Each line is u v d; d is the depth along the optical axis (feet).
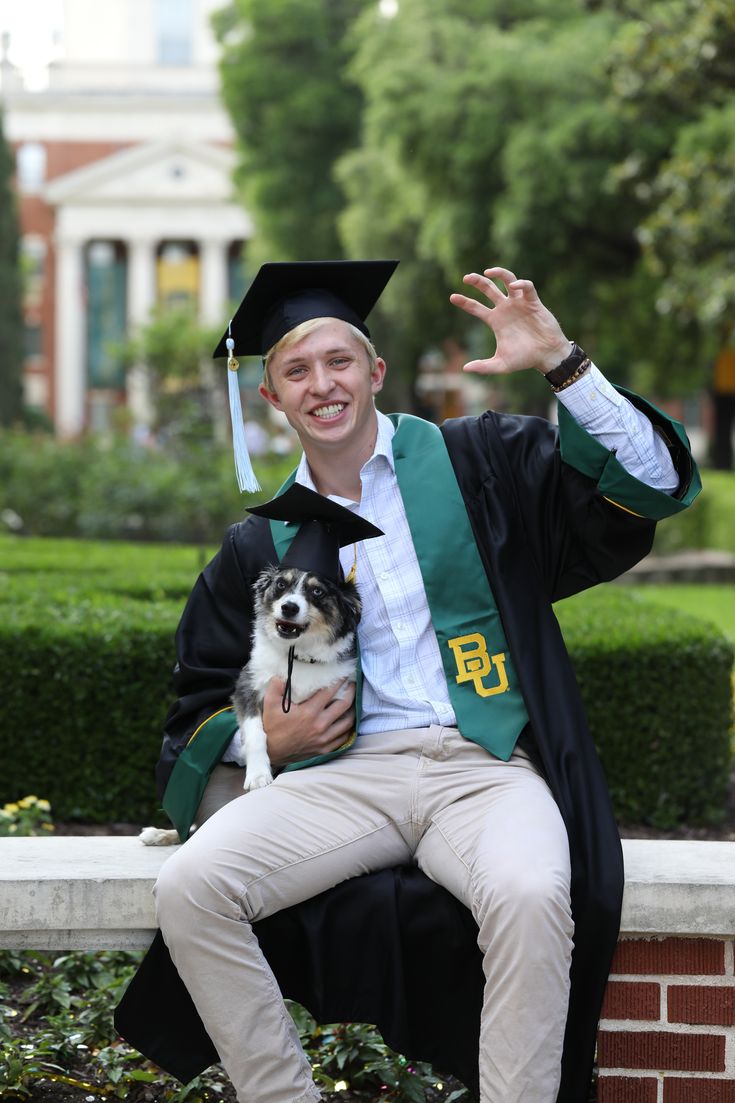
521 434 11.96
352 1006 10.75
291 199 116.78
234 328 12.35
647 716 20.07
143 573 28.86
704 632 20.67
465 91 70.33
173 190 199.62
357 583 11.65
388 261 11.75
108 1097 11.96
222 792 11.99
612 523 11.12
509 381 93.66
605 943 10.28
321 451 11.91
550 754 10.80
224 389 72.54
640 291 74.33
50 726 19.65
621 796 20.20
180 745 11.81
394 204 88.43
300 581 11.20
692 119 61.62
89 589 24.49
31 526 64.34
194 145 198.80
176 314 77.77
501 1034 9.62
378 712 11.49
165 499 61.67
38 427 156.46
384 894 10.66
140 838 12.18
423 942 10.67
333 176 116.16
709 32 44.78
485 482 11.70
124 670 19.69
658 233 50.26
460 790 10.76
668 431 11.12
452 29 75.61
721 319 52.54
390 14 88.94
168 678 19.79
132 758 19.77
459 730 11.10
